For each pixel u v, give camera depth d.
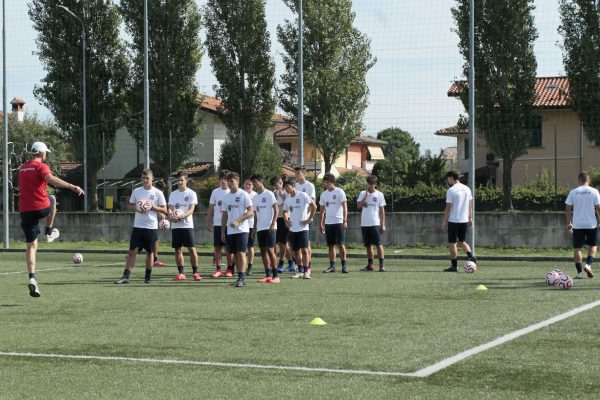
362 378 9.24
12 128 75.44
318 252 35.09
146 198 21.59
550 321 13.63
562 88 45.78
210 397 8.38
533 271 24.69
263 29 63.31
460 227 24.84
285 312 15.05
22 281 22.02
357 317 14.31
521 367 9.80
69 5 64.88
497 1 52.16
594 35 45.16
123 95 65.12
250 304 16.36
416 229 36.84
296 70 62.72
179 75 62.59
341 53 62.75
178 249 22.39
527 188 50.09
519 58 52.47
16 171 73.56
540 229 34.50
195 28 63.00
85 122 60.59
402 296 17.70
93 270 26.16
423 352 10.84
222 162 61.41
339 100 61.97
